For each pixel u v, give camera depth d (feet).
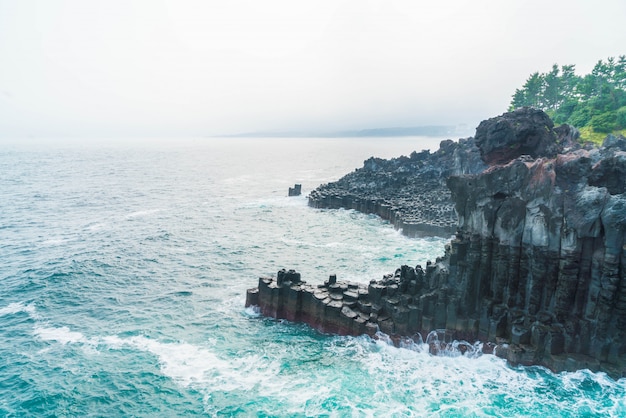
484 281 120.88
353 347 122.72
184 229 274.98
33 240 245.65
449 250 130.62
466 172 287.69
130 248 229.45
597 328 104.42
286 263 203.31
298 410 98.63
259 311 147.43
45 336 133.69
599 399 97.25
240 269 196.03
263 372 113.70
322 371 113.29
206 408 99.91
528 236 113.70
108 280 181.57
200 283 178.50
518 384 103.91
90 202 375.86
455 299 121.19
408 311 123.13
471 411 96.63
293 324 138.62
